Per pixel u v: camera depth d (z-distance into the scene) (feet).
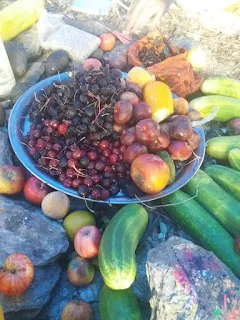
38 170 1.53
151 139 1.50
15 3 2.25
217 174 1.68
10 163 1.72
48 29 2.25
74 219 1.52
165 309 1.19
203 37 2.60
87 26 2.53
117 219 1.42
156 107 1.64
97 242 1.42
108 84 1.56
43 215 1.52
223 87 2.06
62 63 2.11
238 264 1.42
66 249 1.46
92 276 1.45
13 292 1.30
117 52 2.31
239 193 1.61
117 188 1.51
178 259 1.29
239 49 2.53
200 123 1.64
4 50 1.89
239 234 1.47
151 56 2.14
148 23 1.98
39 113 1.61
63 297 1.45
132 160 1.51
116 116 1.52
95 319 1.40
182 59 2.03
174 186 1.53
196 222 1.51
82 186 1.48
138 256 1.50
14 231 1.45
